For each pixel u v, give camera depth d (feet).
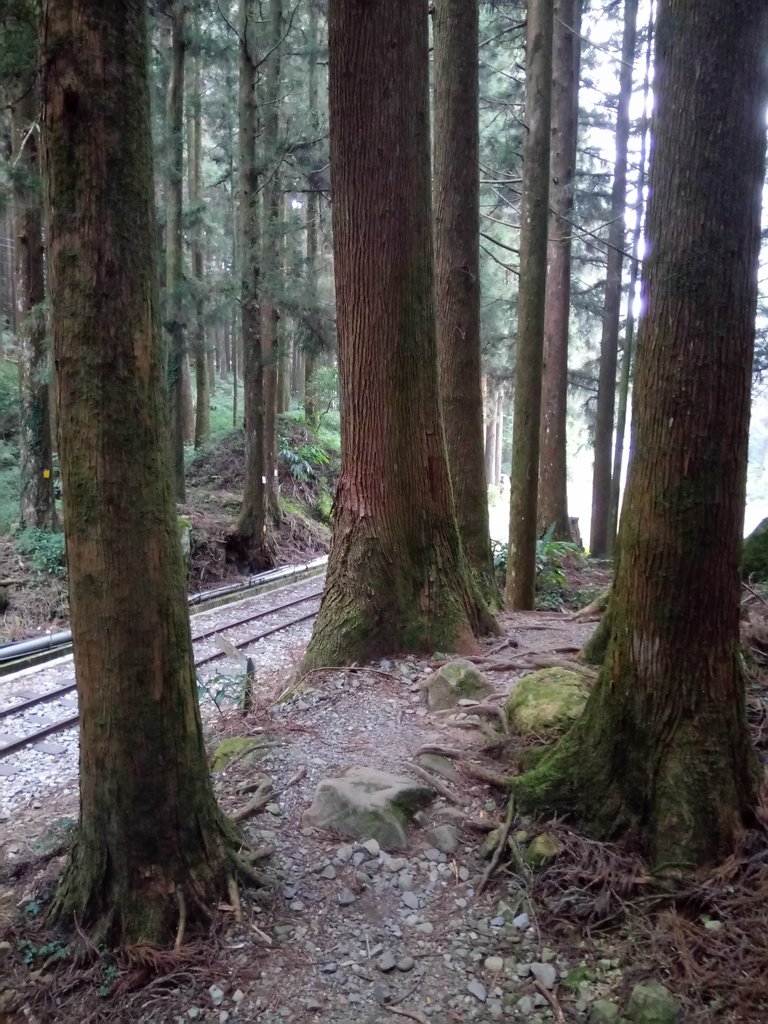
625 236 49.80
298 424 77.82
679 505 9.43
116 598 8.82
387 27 17.25
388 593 18.92
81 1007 8.32
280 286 45.60
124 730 9.01
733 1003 7.53
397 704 16.11
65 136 8.13
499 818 11.35
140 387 8.77
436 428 19.51
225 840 10.24
